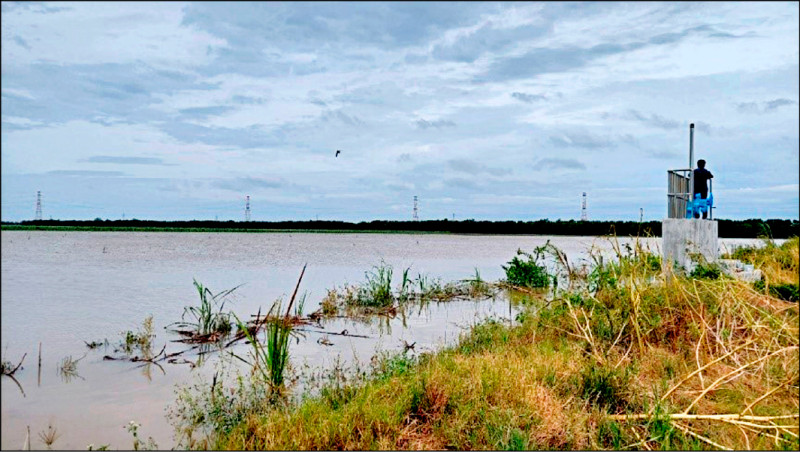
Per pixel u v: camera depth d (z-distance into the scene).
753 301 8.63
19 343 11.80
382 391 7.55
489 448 6.10
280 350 8.77
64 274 24.77
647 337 9.23
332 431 6.49
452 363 8.59
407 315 15.46
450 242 70.44
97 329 13.21
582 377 7.60
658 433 6.24
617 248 11.05
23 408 8.02
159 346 11.70
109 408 8.03
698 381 7.66
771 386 7.26
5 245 51.78
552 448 6.14
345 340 12.34
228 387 8.97
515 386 7.26
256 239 76.12
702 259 12.48
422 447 6.22
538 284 19.22
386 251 47.06
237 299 18.11
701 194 16.30
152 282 22.14
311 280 23.41
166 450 6.56
